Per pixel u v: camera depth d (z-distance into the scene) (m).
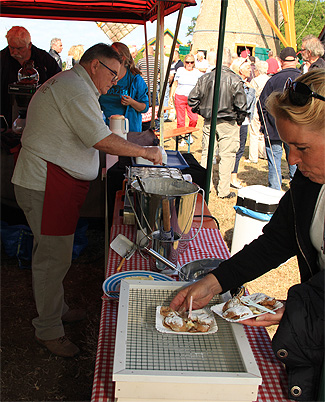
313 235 1.03
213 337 1.02
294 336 0.94
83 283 3.23
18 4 4.44
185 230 1.64
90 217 3.96
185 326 1.03
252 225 3.01
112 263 1.61
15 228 3.43
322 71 0.86
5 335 2.61
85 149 2.00
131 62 3.90
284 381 1.05
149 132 3.36
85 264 3.50
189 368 0.90
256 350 1.16
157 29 3.57
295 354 0.95
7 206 3.62
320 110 0.84
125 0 4.11
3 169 3.49
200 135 8.84
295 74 4.27
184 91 7.36
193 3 2.83
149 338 1.00
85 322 2.75
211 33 15.74
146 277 1.40
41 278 2.11
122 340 0.95
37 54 3.94
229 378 0.85
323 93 0.84
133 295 1.17
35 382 2.23
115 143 1.96
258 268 1.21
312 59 4.36
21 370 2.31
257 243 1.24
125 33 5.36
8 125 3.52
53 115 1.88
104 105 4.00
